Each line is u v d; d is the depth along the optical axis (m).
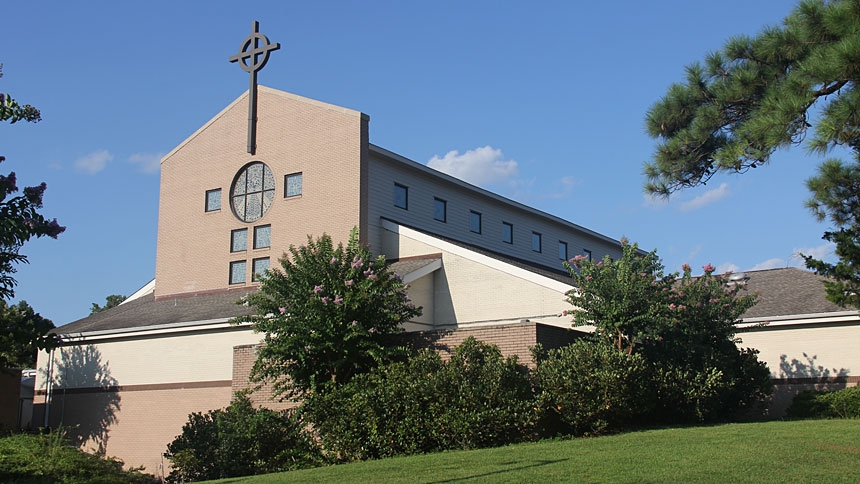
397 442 16.12
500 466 12.56
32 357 40.66
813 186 16.27
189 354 28.97
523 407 15.97
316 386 18.92
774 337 25.62
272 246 31.97
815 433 14.91
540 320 26.00
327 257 19.94
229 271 32.94
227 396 27.78
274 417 18.92
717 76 16.45
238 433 18.31
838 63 12.83
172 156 35.62
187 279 33.97
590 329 24.70
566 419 16.20
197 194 34.53
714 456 12.46
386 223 30.58
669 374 17.94
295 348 18.86
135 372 29.98
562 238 42.94
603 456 12.87
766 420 19.81
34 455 17.09
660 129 16.94
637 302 17.88
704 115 16.03
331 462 16.91
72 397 31.14
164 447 28.67
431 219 34.09
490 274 27.42
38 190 13.77
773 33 15.61
